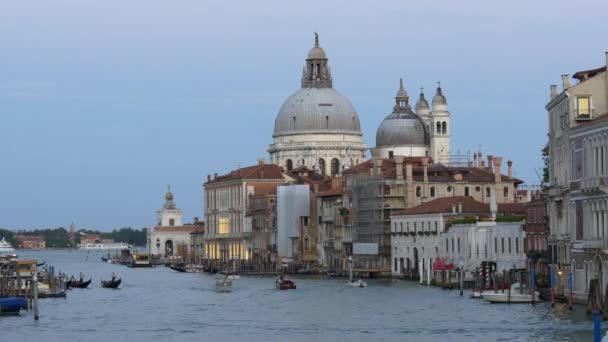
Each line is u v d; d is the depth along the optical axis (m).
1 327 131.50
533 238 152.00
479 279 166.88
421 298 159.38
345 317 136.50
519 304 137.88
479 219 194.12
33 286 149.88
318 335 119.56
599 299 116.50
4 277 158.12
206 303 165.12
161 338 120.12
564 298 131.25
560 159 132.88
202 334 123.00
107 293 192.88
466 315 130.12
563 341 104.44
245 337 119.44
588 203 120.81
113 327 131.00
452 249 197.25
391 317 134.00
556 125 135.00
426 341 111.56
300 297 172.75
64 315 145.62
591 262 120.06
